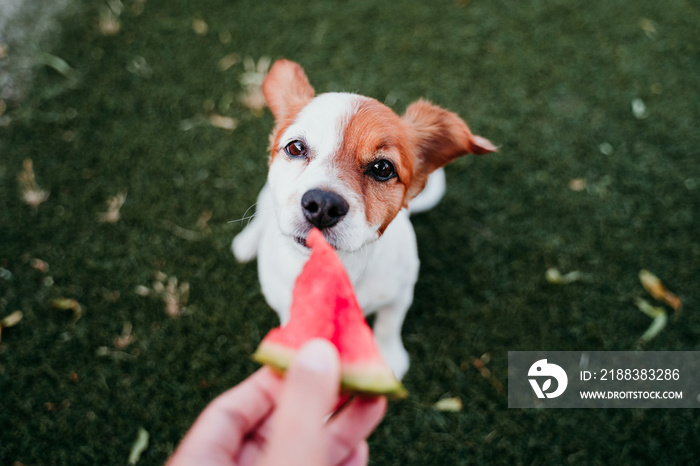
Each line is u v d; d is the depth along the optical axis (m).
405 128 0.35
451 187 0.52
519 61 0.58
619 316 0.46
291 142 0.33
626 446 0.41
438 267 0.48
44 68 0.55
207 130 0.53
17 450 0.39
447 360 0.44
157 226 0.48
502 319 0.46
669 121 0.55
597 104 0.56
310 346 0.18
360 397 0.22
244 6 0.60
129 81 0.55
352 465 0.24
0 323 0.43
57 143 0.51
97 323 0.44
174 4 0.60
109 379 0.42
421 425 0.42
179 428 0.41
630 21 0.61
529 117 0.55
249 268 0.47
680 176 0.52
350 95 0.34
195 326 0.44
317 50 0.58
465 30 0.60
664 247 0.49
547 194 0.51
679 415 0.42
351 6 0.61
